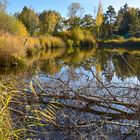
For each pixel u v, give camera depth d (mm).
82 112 3287
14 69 12758
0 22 32406
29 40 29672
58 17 64000
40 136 3201
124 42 62562
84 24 67750
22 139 2721
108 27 75000
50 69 10578
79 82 3861
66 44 52469
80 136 3041
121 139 3195
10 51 15062
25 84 3186
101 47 54500
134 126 3150
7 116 2479
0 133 2318
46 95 3189
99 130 3078
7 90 2877
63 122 3229
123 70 10172
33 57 24219
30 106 2945
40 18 62000
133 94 3473
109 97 3467
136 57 22375
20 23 40375
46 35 46156
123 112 3131
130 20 77000
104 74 5352
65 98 3195
